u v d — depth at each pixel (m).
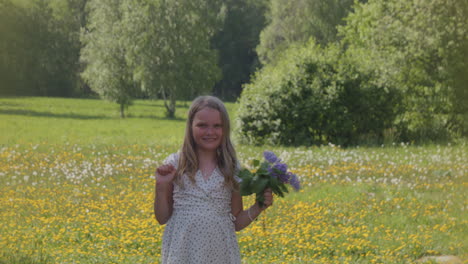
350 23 25.84
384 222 8.37
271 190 3.24
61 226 7.98
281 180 3.23
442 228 7.80
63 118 37.41
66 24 61.19
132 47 43.16
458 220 8.30
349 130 19.66
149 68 43.69
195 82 45.94
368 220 8.59
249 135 19.77
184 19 44.66
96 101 61.09
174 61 44.31
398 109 20.42
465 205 9.43
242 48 76.38
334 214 8.95
